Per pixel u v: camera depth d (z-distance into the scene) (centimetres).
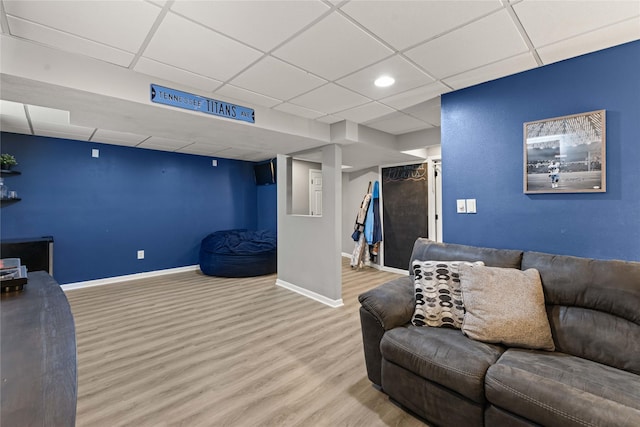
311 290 398
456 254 220
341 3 143
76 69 189
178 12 148
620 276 156
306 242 405
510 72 219
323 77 225
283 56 193
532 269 184
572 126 198
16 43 171
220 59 196
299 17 153
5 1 137
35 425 69
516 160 223
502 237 230
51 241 398
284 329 294
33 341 113
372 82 235
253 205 664
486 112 237
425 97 268
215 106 254
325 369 222
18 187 405
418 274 209
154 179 525
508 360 147
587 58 193
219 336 278
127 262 495
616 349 147
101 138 438
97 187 468
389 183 538
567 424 114
